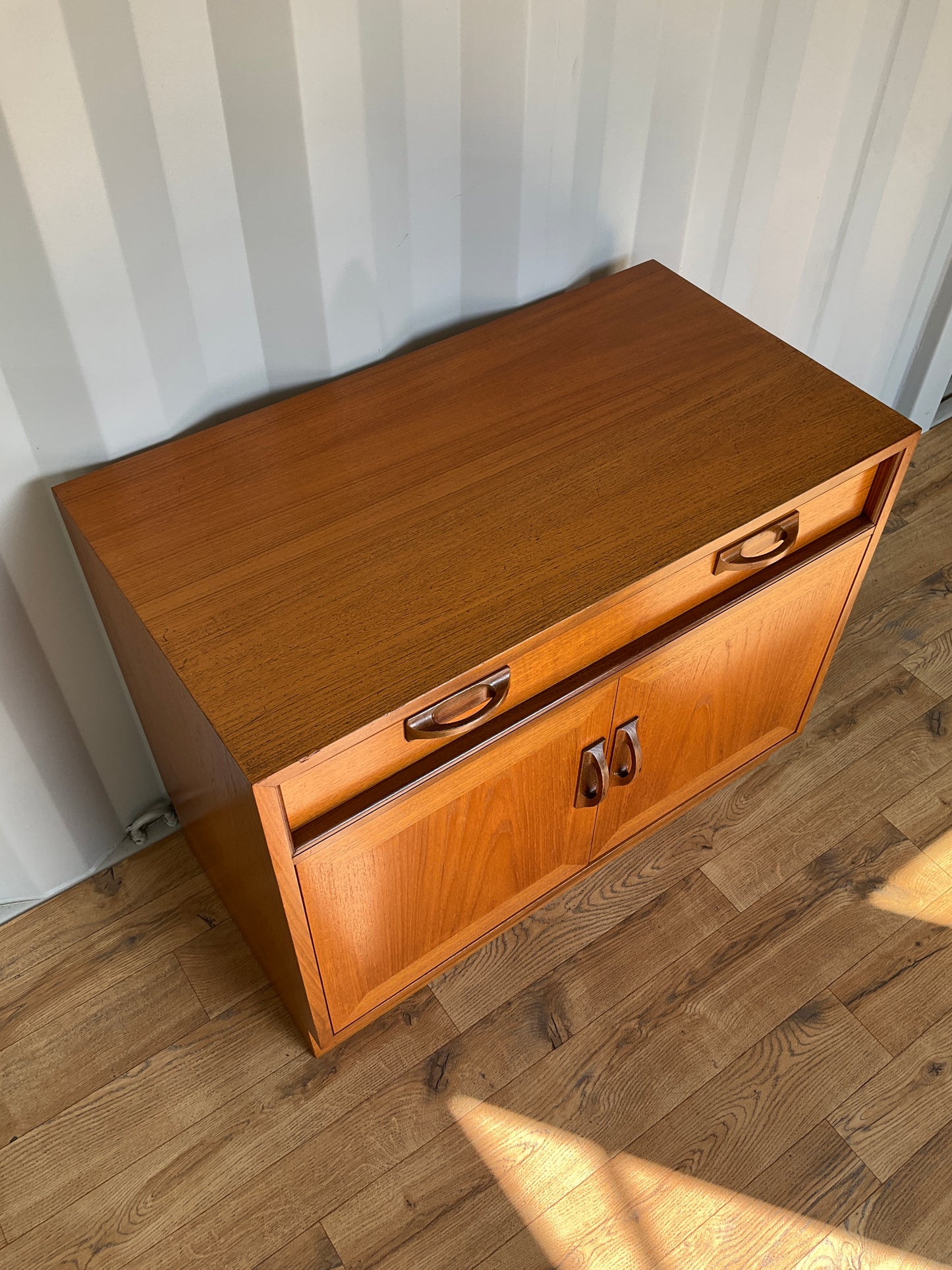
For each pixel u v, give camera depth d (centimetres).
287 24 113
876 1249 137
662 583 126
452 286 154
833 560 148
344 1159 144
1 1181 142
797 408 139
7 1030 155
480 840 136
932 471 239
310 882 117
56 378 123
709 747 164
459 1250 136
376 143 130
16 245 111
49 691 147
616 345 148
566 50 137
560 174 151
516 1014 157
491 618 113
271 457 131
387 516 124
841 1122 148
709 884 172
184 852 174
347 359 148
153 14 106
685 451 133
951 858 175
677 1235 138
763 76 161
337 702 106
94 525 123
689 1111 148
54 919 166
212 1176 142
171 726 132
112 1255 136
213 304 131
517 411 138
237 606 115
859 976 162
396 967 143
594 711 133
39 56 102
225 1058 152
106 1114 147
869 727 193
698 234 178
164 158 116
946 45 176
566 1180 142
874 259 206
